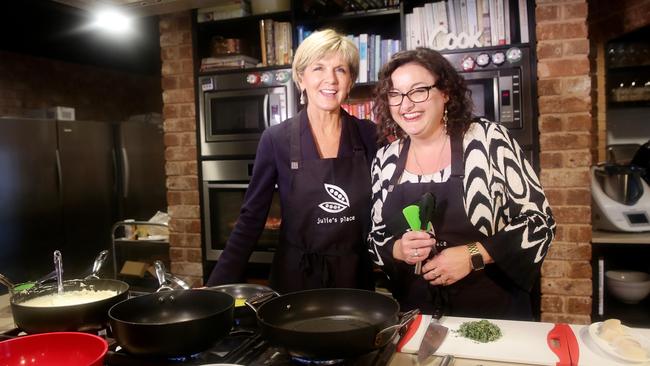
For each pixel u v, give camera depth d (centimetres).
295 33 299
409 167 153
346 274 166
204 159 318
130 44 518
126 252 331
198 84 315
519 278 137
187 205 322
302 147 169
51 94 551
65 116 470
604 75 344
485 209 142
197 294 108
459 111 147
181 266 325
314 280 167
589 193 253
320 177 166
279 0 303
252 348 99
